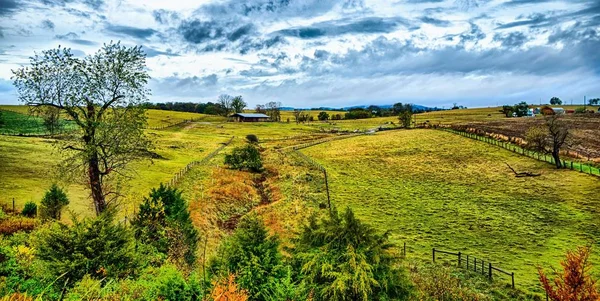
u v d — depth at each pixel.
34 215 27.69
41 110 28.72
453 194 49.91
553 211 40.34
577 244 32.06
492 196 47.69
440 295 19.41
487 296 22.28
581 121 113.75
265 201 49.09
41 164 48.72
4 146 58.25
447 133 102.81
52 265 12.23
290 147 96.81
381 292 12.09
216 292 8.80
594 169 52.41
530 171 56.75
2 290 8.27
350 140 105.56
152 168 57.59
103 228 13.86
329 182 57.97
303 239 13.58
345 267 11.80
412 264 27.36
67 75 27.91
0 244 14.51
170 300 8.95
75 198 37.81
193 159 73.44
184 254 19.08
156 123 155.62
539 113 167.75
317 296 11.80
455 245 33.38
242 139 116.62
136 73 29.73
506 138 82.88
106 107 29.45
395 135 108.50
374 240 12.82
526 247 32.28
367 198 49.28
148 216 21.20
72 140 29.08
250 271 11.64
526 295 23.30
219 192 46.50
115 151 29.56
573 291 14.92
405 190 53.12
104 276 12.73
